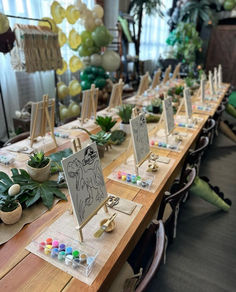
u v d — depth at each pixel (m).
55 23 3.29
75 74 4.97
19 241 0.90
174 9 7.52
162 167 1.49
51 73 4.13
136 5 6.20
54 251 0.83
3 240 0.90
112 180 1.33
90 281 0.75
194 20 6.87
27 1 3.51
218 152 3.38
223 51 7.52
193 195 2.34
